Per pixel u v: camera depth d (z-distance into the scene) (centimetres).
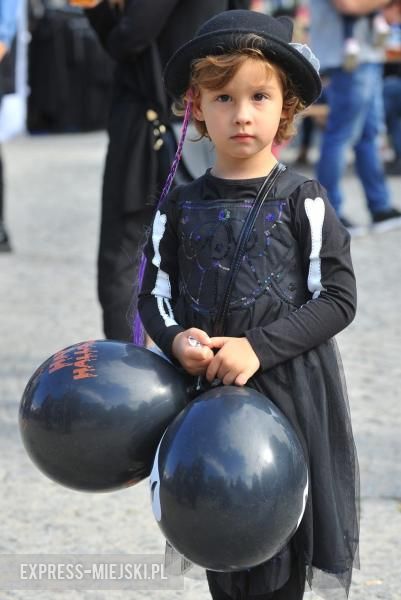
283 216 305
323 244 304
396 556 420
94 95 2055
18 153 1745
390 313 761
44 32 1997
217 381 304
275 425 285
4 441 541
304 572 314
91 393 295
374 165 1045
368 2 946
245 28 297
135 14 510
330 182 1015
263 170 311
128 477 303
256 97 302
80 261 955
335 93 984
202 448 279
